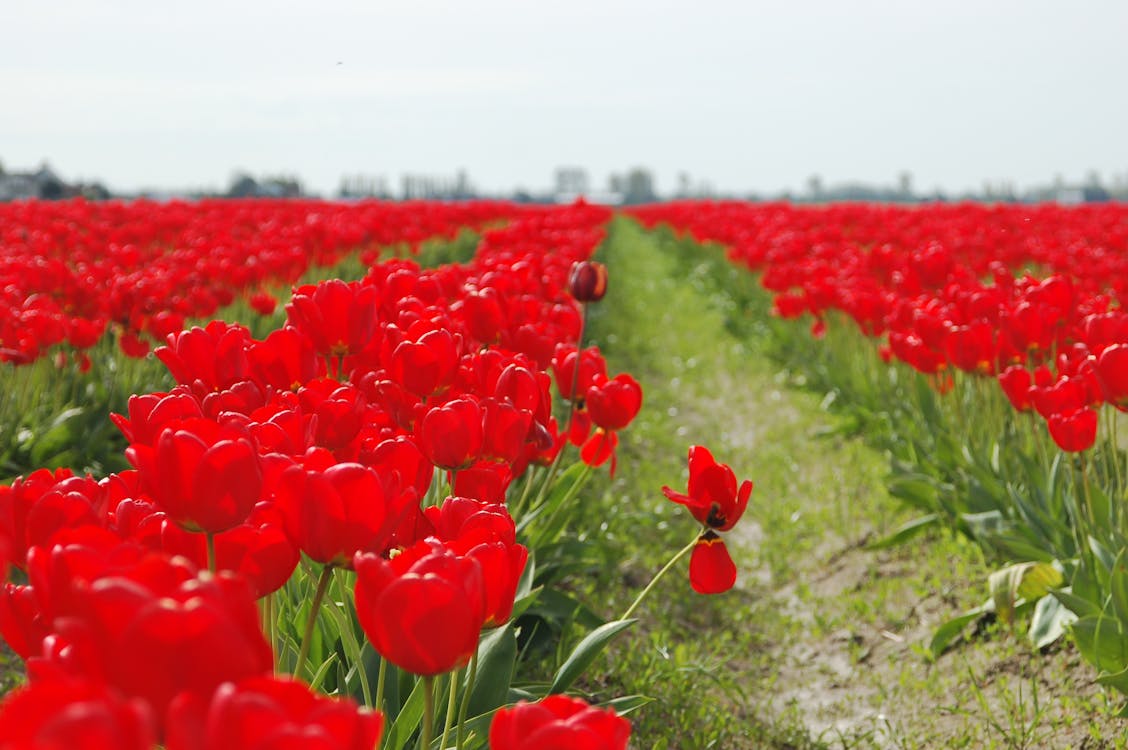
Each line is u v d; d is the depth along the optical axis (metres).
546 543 4.21
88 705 0.81
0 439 5.62
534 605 4.05
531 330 3.69
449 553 1.44
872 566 5.68
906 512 6.21
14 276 6.28
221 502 1.53
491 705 2.51
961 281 6.77
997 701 4.15
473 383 3.01
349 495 1.57
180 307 6.08
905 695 4.38
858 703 4.41
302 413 2.34
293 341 2.78
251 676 1.01
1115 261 7.83
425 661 1.39
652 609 5.07
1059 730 3.80
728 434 8.70
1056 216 15.25
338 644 2.82
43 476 1.78
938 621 4.91
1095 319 4.16
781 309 9.04
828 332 9.55
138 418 2.02
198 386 2.61
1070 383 3.98
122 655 0.98
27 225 11.41
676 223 23.20
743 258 13.89
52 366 6.39
